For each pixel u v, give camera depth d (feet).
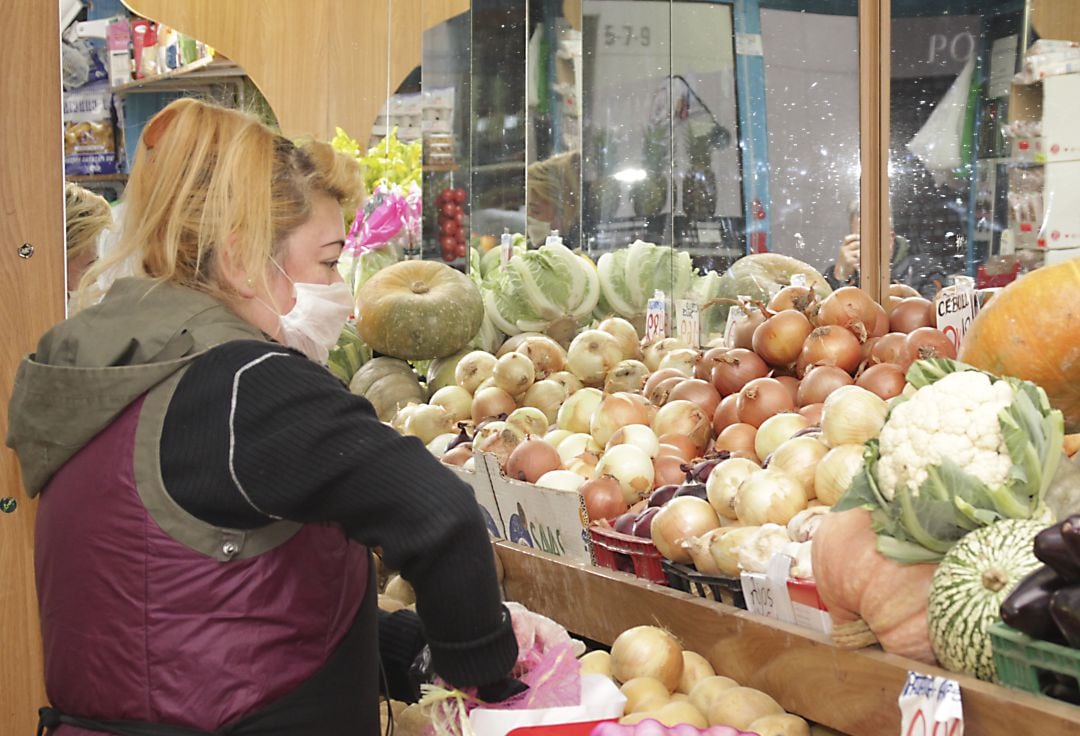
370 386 11.85
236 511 4.15
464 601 4.22
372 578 5.01
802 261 10.18
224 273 4.56
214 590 4.22
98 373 4.22
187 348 4.26
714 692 5.75
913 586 4.75
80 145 14.55
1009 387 4.74
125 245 4.64
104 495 4.23
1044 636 4.10
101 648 4.26
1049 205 9.14
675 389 8.89
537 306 11.80
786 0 10.15
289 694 4.39
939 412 4.73
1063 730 3.94
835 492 6.23
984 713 4.25
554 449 8.41
